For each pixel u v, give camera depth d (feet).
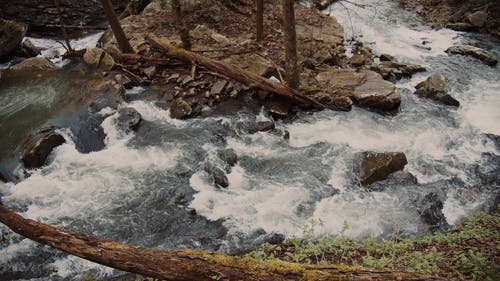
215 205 26.13
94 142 32.17
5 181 28.89
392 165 28.32
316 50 42.52
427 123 34.14
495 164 29.94
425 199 25.59
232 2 50.55
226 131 32.81
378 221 24.47
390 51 46.26
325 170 29.04
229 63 38.47
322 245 21.38
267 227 24.36
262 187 27.63
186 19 46.93
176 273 14.47
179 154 30.71
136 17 47.96
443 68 42.65
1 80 39.68
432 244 21.15
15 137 32.37
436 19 53.72
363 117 34.65
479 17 50.26
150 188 27.78
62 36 50.08
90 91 36.88
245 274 14.08
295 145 31.68
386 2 58.70
